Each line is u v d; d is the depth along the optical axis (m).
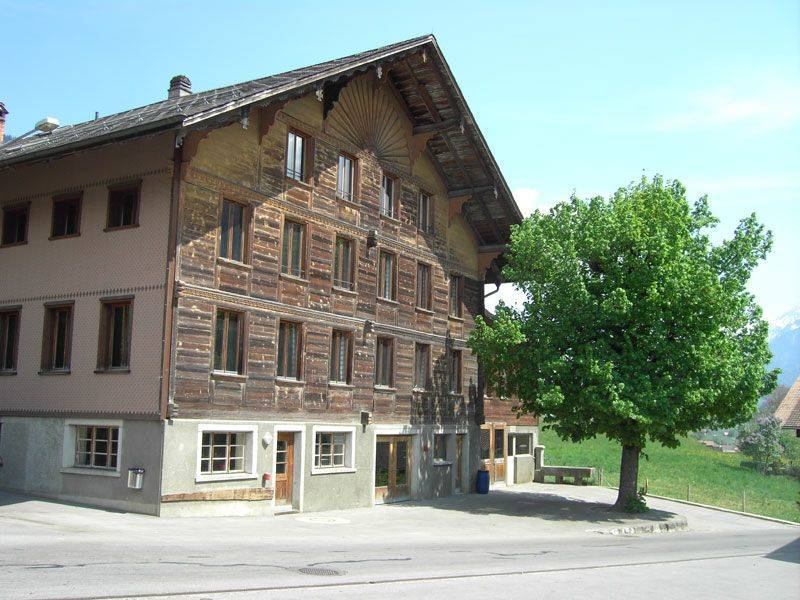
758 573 15.90
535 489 34.84
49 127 23.69
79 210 20.58
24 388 20.70
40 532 14.37
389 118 27.08
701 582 14.27
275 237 21.84
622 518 25.69
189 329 18.91
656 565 16.12
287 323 22.38
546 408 25.94
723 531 26.03
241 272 20.61
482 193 30.16
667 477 47.19
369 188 25.98
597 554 17.39
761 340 26.56
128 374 18.83
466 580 12.41
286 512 21.86
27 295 21.12
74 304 20.12
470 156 29.03
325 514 22.47
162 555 12.55
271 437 21.17
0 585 9.33
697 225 27.36
